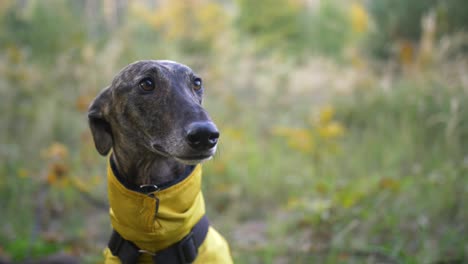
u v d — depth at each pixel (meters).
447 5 10.23
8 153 6.54
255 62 10.68
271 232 4.69
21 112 7.85
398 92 7.62
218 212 5.44
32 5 11.03
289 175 6.04
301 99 9.55
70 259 4.45
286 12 18.50
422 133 6.25
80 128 7.81
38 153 6.94
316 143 6.14
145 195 2.48
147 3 16.41
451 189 4.72
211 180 5.89
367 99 7.92
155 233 2.51
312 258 4.10
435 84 7.04
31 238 4.93
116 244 2.67
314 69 11.05
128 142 2.62
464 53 8.62
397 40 11.40
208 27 11.76
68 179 5.29
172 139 2.39
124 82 2.62
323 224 4.40
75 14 11.34
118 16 11.34
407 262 3.86
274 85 9.75
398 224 4.45
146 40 10.51
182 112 2.41
